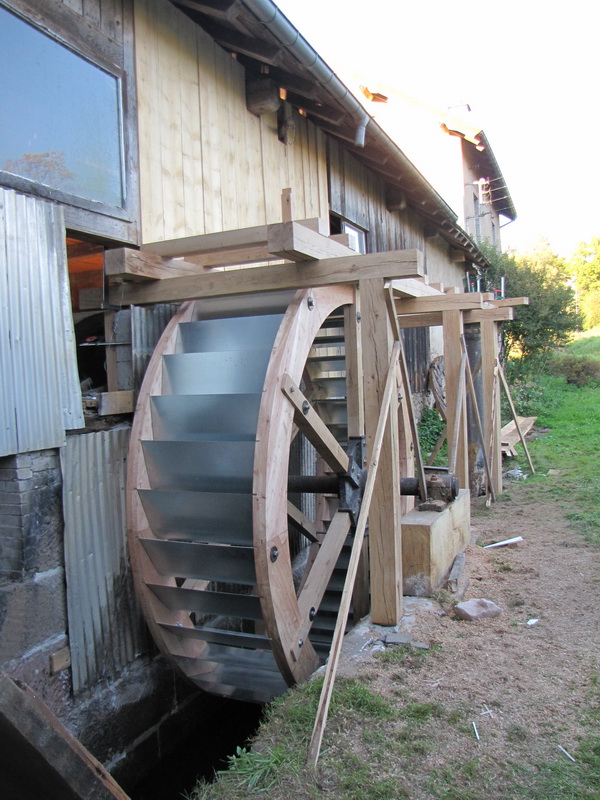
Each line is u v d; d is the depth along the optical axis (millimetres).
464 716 2727
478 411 7602
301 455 6527
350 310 4777
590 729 2594
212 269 5352
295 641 3660
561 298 18125
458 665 3201
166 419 3887
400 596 3791
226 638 3652
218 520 3627
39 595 3150
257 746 2631
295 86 5562
